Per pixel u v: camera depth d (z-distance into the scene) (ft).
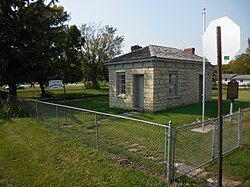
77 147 20.42
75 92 105.60
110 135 24.29
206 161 16.63
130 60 44.16
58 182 14.67
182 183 13.42
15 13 49.49
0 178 15.47
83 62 123.03
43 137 24.47
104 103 61.36
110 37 127.85
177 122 31.76
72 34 91.25
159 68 41.91
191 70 50.90
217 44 11.18
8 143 23.35
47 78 72.23
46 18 57.21
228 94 12.46
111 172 15.28
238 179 13.98
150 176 14.32
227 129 26.21
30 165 17.56
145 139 22.45
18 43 51.78
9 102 43.98
